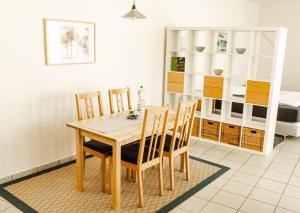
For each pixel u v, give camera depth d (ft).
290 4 24.23
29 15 10.43
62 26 11.44
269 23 25.48
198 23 18.67
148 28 15.33
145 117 8.72
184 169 12.10
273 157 14.08
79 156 9.99
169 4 16.26
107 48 13.44
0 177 10.61
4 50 9.98
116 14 13.51
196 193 10.44
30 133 11.23
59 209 9.20
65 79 12.01
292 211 9.55
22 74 10.59
